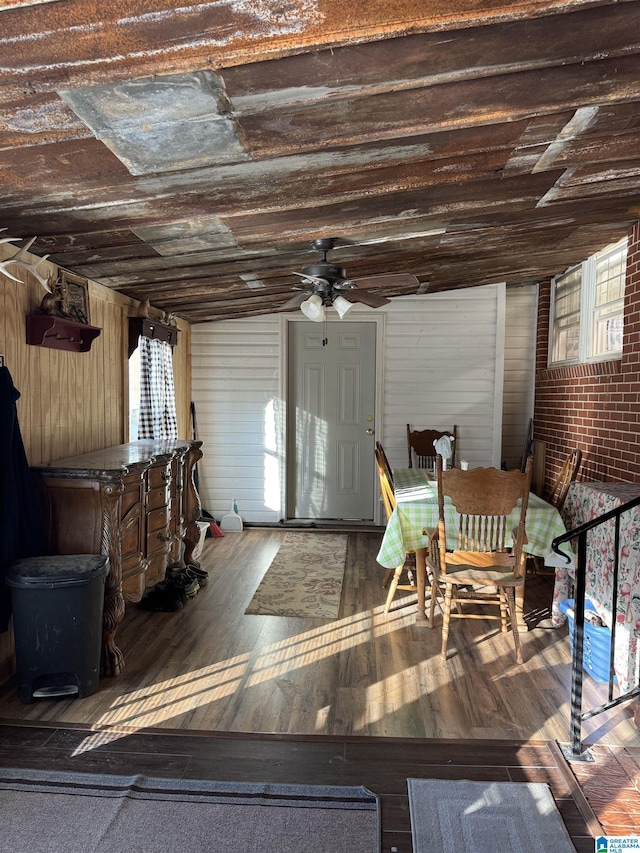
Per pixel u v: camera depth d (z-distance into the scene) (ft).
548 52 5.43
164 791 6.99
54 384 11.16
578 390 16.19
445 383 20.08
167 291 14.79
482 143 7.50
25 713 8.75
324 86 5.60
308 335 20.59
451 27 4.91
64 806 6.73
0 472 9.12
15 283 9.81
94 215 8.48
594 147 7.97
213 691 9.45
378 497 20.61
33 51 4.75
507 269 17.08
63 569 8.89
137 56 4.86
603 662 9.73
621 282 14.08
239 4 4.42
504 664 10.46
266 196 8.45
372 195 8.91
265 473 20.70
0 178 6.98
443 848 6.12
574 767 7.51
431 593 12.71
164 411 16.76
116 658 9.95
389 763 7.58
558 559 11.55
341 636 11.64
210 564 16.39
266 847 6.13
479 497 10.53
